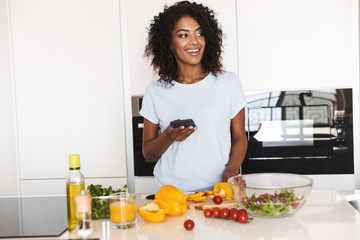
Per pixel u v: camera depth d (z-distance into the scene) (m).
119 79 2.85
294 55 2.72
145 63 2.82
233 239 1.00
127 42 2.83
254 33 2.73
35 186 2.93
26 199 1.55
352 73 2.69
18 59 2.89
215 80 1.79
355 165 2.72
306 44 2.71
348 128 2.71
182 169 1.73
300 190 1.14
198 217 1.20
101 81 2.86
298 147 2.75
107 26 2.84
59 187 2.92
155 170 1.83
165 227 1.12
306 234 1.02
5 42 3.00
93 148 2.88
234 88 1.79
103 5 2.83
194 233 1.05
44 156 2.91
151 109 1.85
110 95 2.86
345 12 2.68
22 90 2.90
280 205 1.13
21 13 2.88
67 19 2.86
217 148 1.72
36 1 2.87
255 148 2.78
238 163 1.71
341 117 2.71
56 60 2.88
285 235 1.01
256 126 2.77
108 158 2.88
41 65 2.88
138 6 2.81
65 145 2.90
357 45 2.67
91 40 2.85
